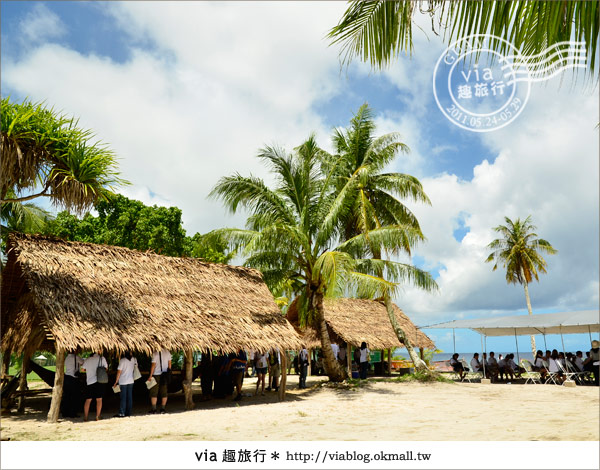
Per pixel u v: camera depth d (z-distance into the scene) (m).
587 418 9.40
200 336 11.44
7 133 9.28
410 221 20.58
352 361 21.95
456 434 7.94
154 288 12.27
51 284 10.27
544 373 18.45
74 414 10.21
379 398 13.61
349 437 7.76
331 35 4.82
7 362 13.18
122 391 10.28
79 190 10.06
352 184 16.06
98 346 9.56
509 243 42.72
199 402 13.20
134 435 8.09
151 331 10.74
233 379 14.16
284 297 24.05
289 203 16.64
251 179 15.68
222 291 13.85
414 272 17.12
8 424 9.32
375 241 16.28
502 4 4.11
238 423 9.36
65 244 11.84
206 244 16.00
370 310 24.64
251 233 15.27
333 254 13.99
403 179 19.56
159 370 11.07
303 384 16.28
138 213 25.25
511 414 10.38
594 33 3.86
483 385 17.58
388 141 19.45
